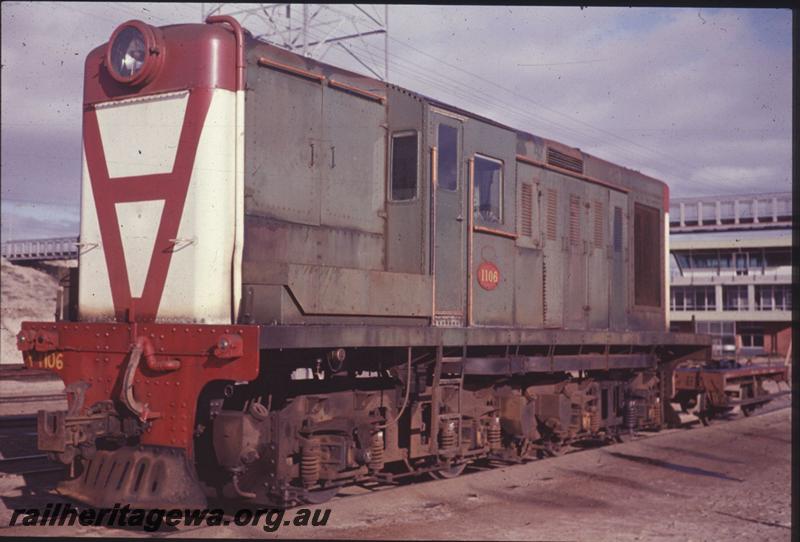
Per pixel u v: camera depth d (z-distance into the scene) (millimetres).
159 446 6566
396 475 8367
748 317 47125
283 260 7402
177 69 7043
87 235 7441
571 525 6855
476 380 9648
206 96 6922
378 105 8516
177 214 6957
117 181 7297
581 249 11688
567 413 10414
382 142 8562
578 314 11531
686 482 9031
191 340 6469
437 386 8516
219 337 6312
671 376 14297
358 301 7656
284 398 7516
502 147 9992
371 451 7809
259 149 7230
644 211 13664
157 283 7012
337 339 7199
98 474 6672
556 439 10711
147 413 6508
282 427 6930
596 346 11820
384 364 8266
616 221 12734
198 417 6867
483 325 9547
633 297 13078
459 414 8812
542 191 10820
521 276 10312
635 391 12633
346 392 7754
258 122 7238
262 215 7230
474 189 9562
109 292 7285
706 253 48344
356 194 8219
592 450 11188
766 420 16578
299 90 7641
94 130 7445
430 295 8578
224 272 6887
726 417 17422
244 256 7051
